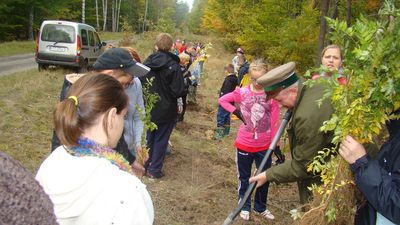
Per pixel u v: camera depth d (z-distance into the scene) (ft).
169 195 15.43
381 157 6.64
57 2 124.88
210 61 85.35
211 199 15.49
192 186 16.49
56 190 4.63
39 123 21.88
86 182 4.61
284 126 10.28
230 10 108.78
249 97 13.17
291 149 9.78
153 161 16.84
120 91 5.33
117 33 190.39
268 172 9.85
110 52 9.12
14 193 2.41
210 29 128.06
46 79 35.94
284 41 57.72
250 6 100.68
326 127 7.01
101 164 4.78
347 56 6.68
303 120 8.80
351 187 7.40
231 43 105.91
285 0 65.62
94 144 4.97
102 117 5.10
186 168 18.72
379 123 6.53
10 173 2.48
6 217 2.34
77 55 44.11
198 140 23.66
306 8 58.80
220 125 24.75
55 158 4.97
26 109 23.90
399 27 5.95
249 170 13.89
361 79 6.38
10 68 51.70
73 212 4.54
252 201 15.62
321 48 49.11
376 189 6.19
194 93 34.09
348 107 6.73
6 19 108.78
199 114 32.07
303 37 57.16
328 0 49.29
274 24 65.72
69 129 4.92
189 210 14.44
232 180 17.75
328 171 7.61
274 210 15.08
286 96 9.41
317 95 8.86
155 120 16.05
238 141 13.71
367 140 6.68
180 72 15.92
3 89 29.30
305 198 9.96
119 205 4.54
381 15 6.42
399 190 6.14
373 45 6.09
